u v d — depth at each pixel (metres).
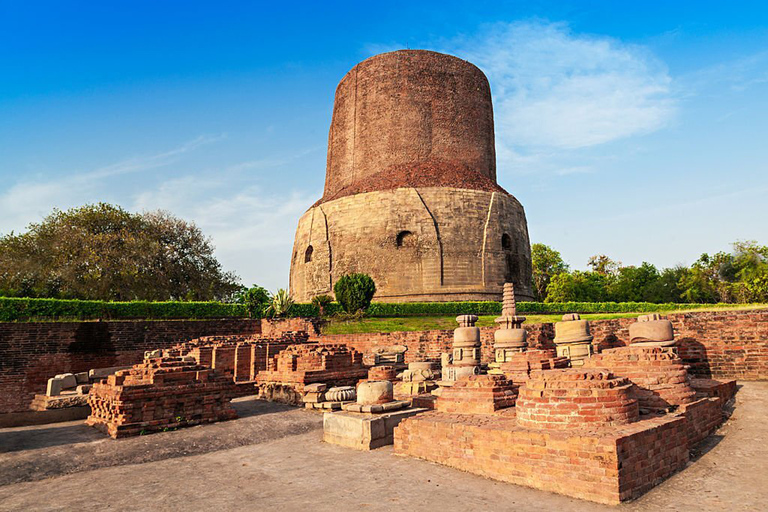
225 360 20.42
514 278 40.47
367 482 8.52
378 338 25.61
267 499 7.82
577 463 7.50
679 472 8.36
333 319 31.05
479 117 46.12
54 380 18.09
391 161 43.78
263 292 32.28
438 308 35.12
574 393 8.52
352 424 11.16
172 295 46.44
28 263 41.81
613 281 73.25
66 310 27.12
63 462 10.16
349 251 40.06
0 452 10.67
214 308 31.61
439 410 11.74
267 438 12.28
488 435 8.67
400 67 45.19
